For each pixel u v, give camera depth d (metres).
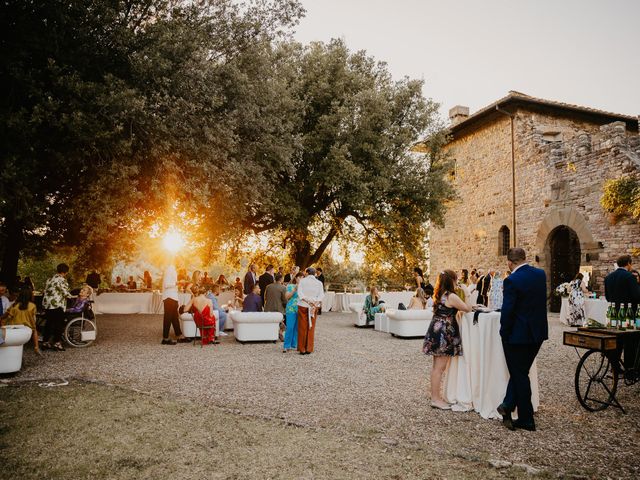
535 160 19.53
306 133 17.16
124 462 3.74
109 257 19.64
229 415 4.99
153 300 18.28
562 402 5.73
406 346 10.11
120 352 8.95
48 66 7.70
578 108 21.11
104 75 8.38
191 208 9.96
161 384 6.38
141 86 9.05
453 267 25.14
